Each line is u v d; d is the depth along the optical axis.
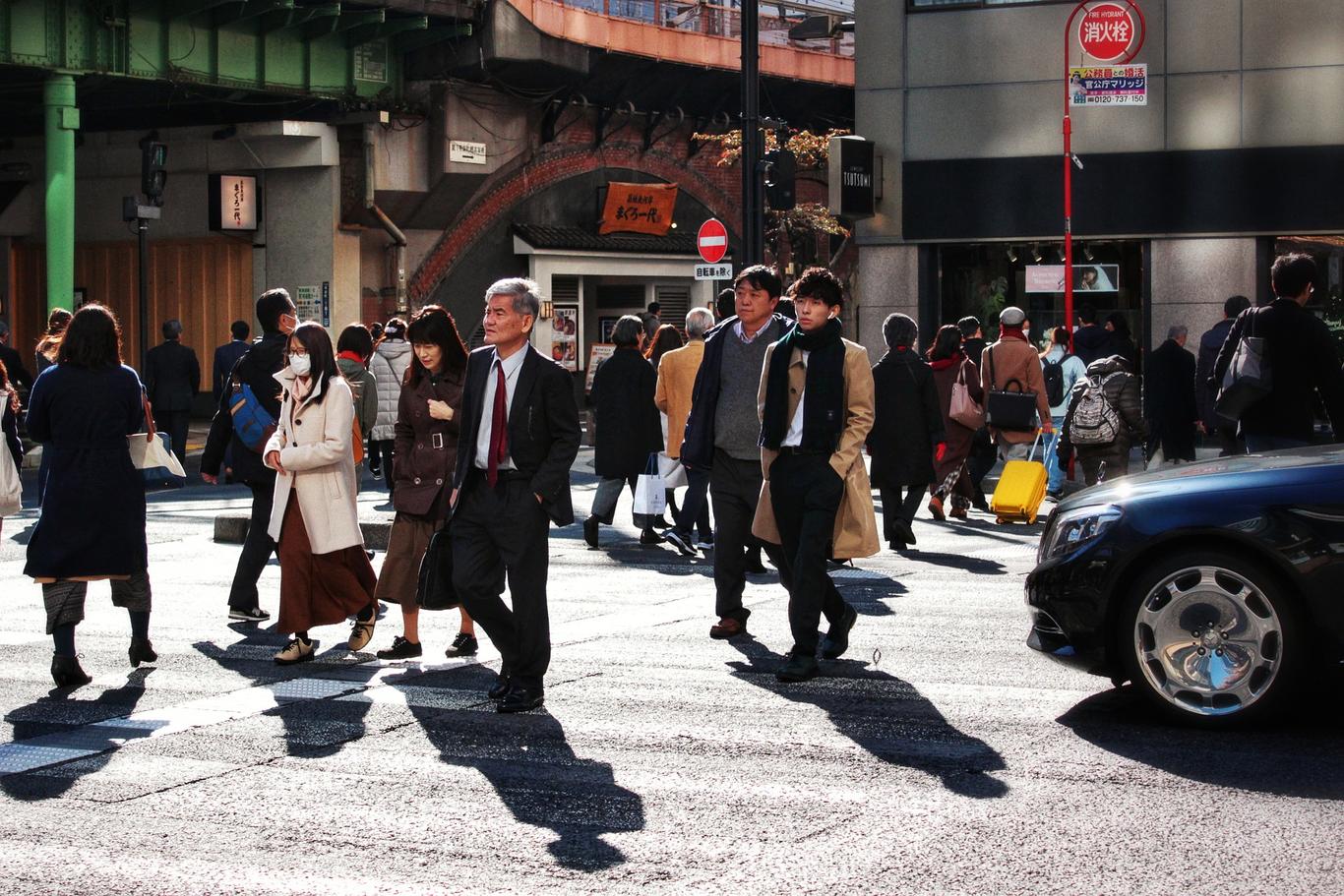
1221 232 25.55
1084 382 17.39
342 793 7.06
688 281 46.94
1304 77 25.09
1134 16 25.56
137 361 39.56
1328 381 10.21
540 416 8.55
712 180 47.62
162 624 11.83
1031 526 17.86
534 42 37.94
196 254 38.56
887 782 7.10
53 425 9.58
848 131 52.53
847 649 10.27
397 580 10.28
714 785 7.10
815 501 9.23
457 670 9.90
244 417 11.43
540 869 5.95
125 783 7.28
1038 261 26.55
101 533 9.58
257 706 8.90
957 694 8.86
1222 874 5.75
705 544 15.98
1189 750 7.53
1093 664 8.18
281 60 35.03
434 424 10.27
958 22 26.44
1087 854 6.01
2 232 40.69
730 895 5.61
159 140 38.44
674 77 44.34
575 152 42.88
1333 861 5.89
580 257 42.62
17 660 10.44
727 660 10.02
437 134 38.22
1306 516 7.69
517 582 8.59
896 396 15.31
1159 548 8.04
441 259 39.75
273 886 5.80
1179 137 25.64
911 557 15.06
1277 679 7.77
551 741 7.96
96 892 5.76
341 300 37.44
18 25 30.55
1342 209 25.06
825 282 9.20
